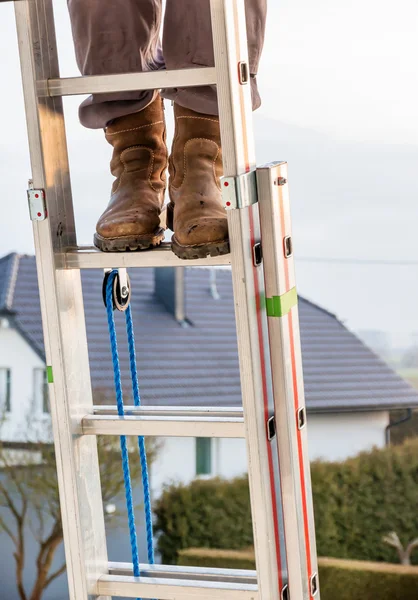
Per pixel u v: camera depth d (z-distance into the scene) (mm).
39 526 10656
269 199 1625
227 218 1591
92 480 1846
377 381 12383
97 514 1860
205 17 1707
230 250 1606
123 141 1857
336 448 11828
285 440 1697
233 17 1548
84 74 1843
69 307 1763
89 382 1854
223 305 13047
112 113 1825
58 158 1728
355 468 10867
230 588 1732
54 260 1704
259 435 1631
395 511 10477
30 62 1635
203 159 1769
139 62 1812
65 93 1669
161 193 1877
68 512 1775
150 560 1909
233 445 11031
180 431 1732
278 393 1690
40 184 1678
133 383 1919
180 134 1784
